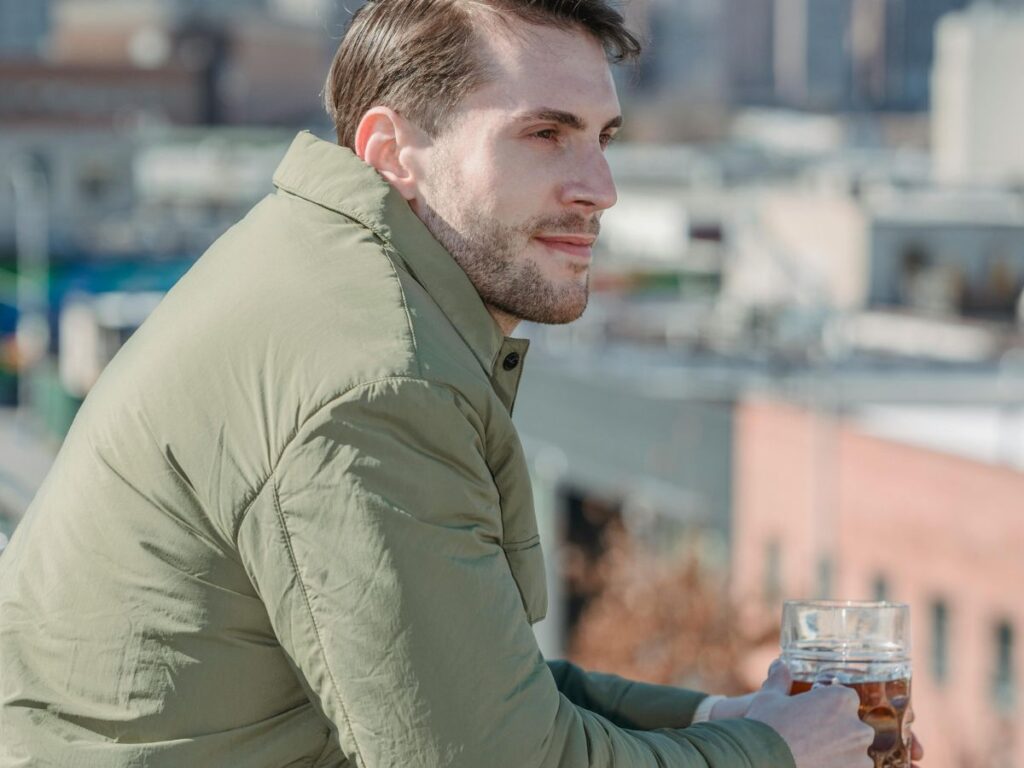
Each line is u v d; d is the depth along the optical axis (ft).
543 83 8.73
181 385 8.27
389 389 8.02
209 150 299.58
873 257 213.25
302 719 8.32
